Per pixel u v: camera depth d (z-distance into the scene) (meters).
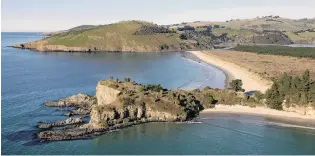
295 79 144.00
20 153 99.38
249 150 104.44
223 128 122.38
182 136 114.56
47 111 139.88
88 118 130.25
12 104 150.50
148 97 132.38
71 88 190.62
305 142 111.38
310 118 132.50
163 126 123.44
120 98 129.12
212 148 105.38
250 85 189.38
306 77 142.12
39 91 180.38
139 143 108.25
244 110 140.12
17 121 126.25
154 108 129.38
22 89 184.62
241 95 148.62
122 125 121.50
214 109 141.25
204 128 122.12
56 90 184.25
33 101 157.00
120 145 106.44
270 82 196.88
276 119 131.62
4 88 185.88
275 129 122.12
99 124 118.44
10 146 103.75
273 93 142.25
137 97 131.50
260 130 120.88
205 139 112.38
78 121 124.38
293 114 135.88
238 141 111.31
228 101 147.00
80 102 150.25
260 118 132.50
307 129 122.44
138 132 117.38
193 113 134.75
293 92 140.12
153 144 107.50
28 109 142.62
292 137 115.25
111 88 138.88
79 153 100.44
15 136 111.19
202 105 142.88
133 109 126.81
